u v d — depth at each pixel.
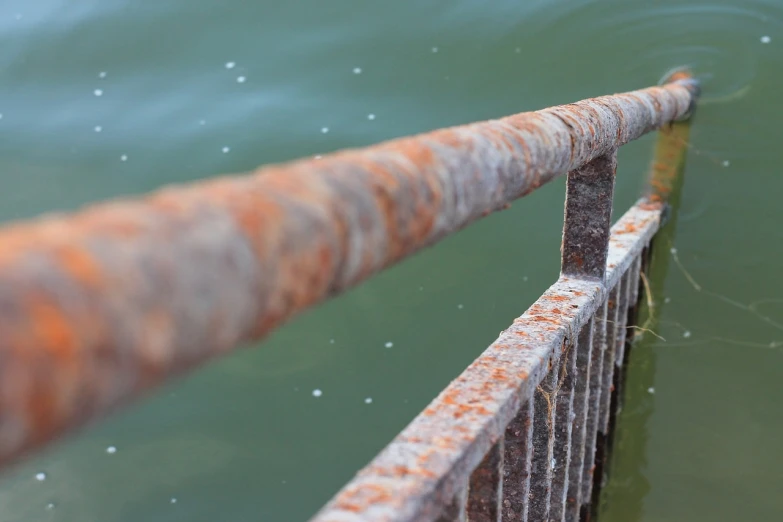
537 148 1.28
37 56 6.84
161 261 0.50
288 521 3.89
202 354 0.55
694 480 3.84
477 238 5.23
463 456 1.31
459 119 5.73
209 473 4.14
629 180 5.04
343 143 5.66
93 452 4.32
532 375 1.69
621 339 3.59
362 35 6.52
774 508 3.63
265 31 6.71
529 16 6.30
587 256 2.41
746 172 5.08
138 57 6.66
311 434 4.32
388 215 0.79
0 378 0.40
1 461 0.41
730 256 4.80
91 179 5.70
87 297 0.44
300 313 0.70
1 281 0.41
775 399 4.18
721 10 5.86
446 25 6.46
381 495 1.17
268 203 0.63
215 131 5.91
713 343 4.47
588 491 3.12
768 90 5.40
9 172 5.80
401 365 4.63
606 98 2.22
